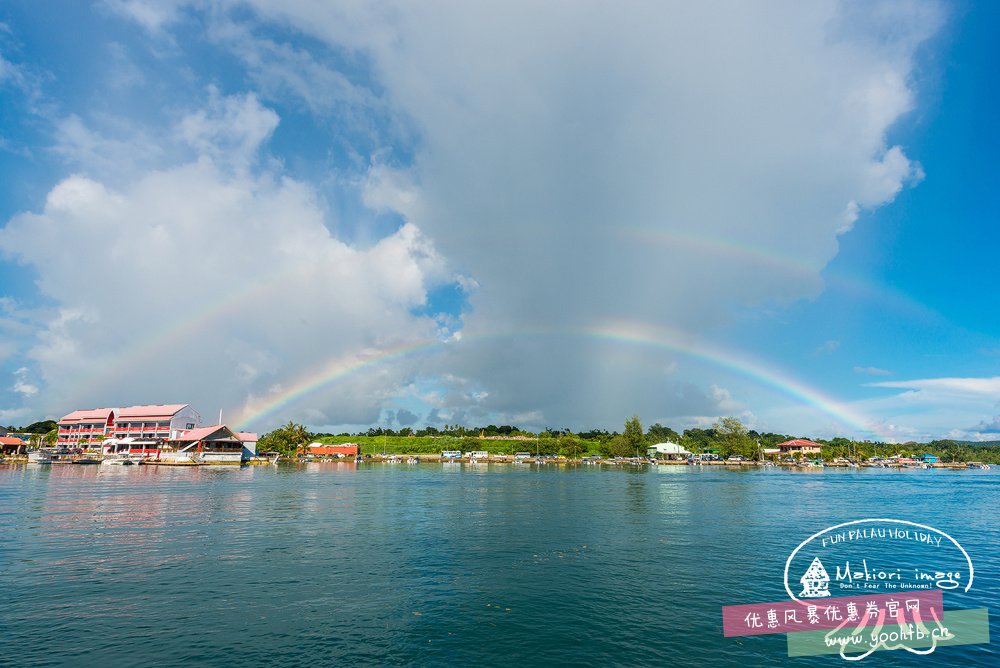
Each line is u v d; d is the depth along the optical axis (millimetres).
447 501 71312
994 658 21016
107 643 21938
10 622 24188
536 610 26203
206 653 21031
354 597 28109
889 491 94625
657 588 29969
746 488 97062
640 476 135625
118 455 183375
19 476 113688
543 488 93875
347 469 164875
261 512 58500
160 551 38281
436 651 21391
